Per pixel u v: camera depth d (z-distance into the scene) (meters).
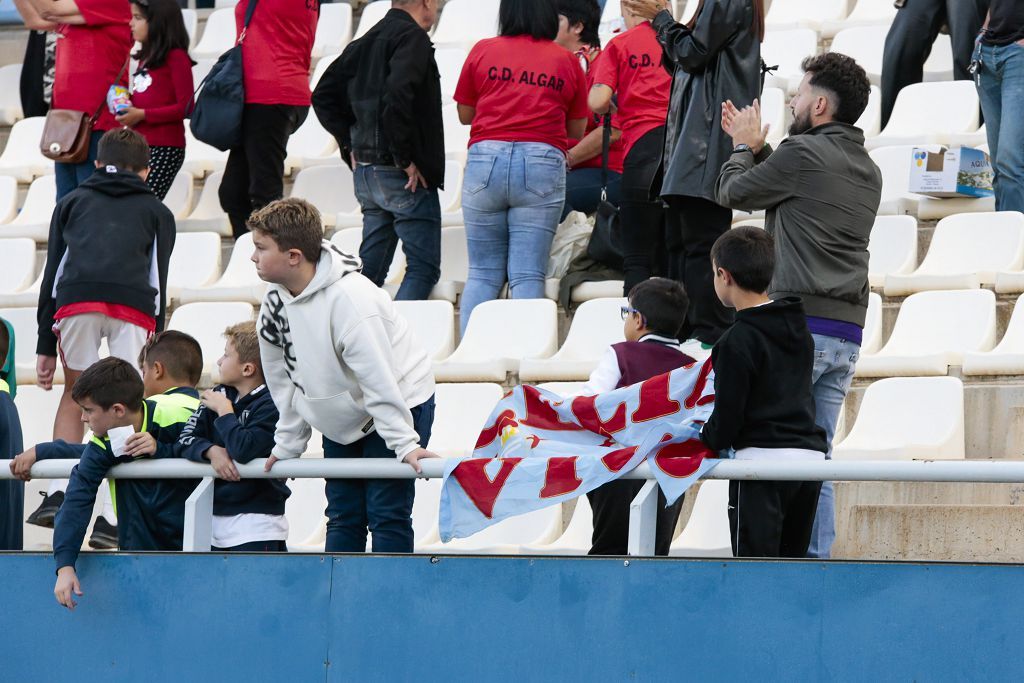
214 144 28.97
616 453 15.00
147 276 22.44
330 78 26.47
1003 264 24.00
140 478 17.09
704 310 21.20
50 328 22.17
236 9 29.45
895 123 30.00
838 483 19.48
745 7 21.00
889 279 24.06
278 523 17.28
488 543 21.16
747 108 17.97
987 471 13.30
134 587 16.59
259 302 28.28
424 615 15.37
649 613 14.47
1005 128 24.41
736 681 14.07
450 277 28.50
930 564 13.57
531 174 25.06
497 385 23.25
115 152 22.70
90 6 28.83
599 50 28.00
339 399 15.74
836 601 13.81
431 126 25.95
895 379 21.08
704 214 21.11
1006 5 24.23
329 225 30.31
